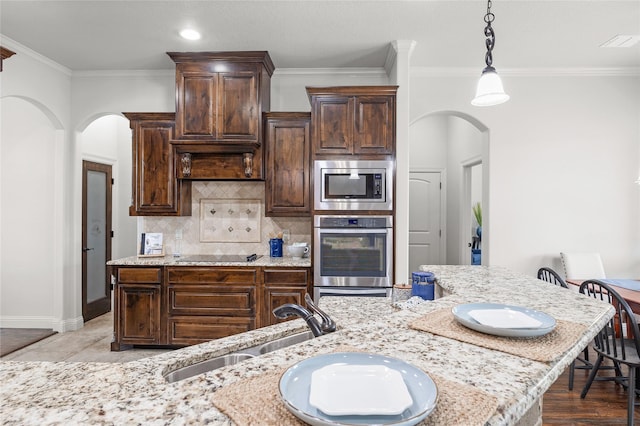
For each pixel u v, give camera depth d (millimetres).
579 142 3844
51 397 733
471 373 800
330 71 3840
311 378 730
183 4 2645
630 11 2705
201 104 3406
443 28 2971
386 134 3258
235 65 3408
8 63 3242
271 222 3896
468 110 3836
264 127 3533
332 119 3285
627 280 3234
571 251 3850
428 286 1733
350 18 2822
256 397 705
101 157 4676
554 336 1012
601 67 3770
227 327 3318
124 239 5121
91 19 2854
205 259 3580
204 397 719
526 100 3846
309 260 3479
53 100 3713
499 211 3863
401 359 873
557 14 2746
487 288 1655
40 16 2807
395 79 3350
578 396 2561
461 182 5566
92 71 3895
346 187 3262
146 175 3609
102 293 4684
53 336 3805
